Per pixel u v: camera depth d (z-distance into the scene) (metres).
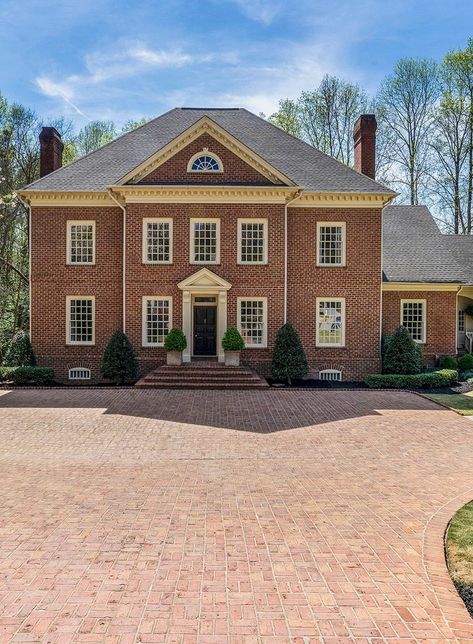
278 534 6.95
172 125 27.11
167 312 22.69
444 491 8.84
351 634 4.70
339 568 5.98
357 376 23.19
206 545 6.57
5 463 10.61
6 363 22.36
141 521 7.39
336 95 43.00
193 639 4.61
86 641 4.57
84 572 5.84
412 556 6.31
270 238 22.59
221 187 22.11
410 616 5.00
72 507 7.98
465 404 17.09
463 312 28.00
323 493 8.70
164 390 19.50
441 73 38.91
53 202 23.19
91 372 23.19
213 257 22.70
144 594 5.36
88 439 12.55
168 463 10.58
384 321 24.89
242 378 20.23
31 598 5.29
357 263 23.25
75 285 23.25
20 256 35.81
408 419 14.91
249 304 22.77
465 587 5.59
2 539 6.77
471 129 38.25
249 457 11.04
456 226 40.38
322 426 13.95
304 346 23.23
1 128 33.88
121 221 23.28
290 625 4.83
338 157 43.41
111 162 24.73
